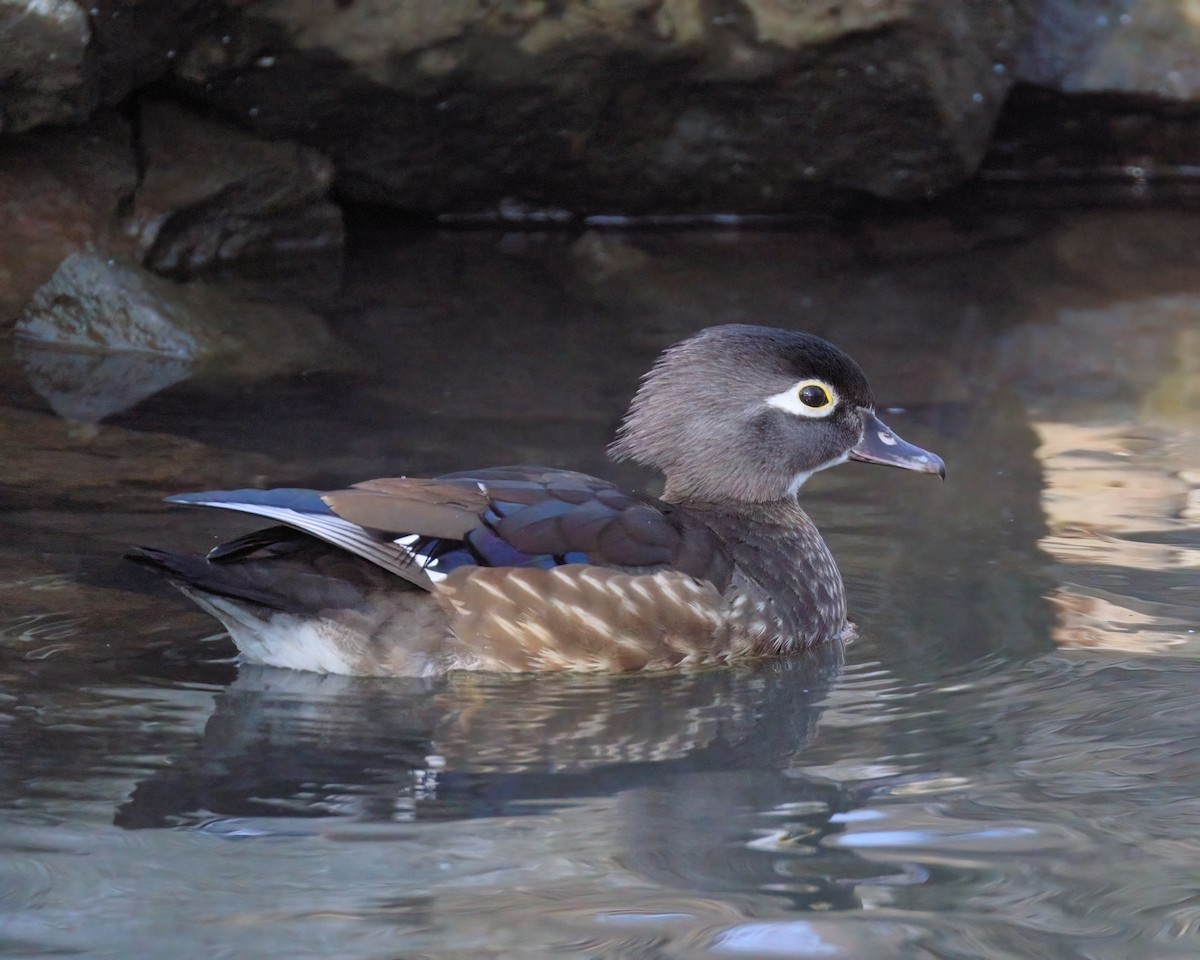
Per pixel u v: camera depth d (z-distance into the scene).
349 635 9.27
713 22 19.33
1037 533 11.82
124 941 6.28
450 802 7.62
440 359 15.89
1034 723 8.66
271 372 15.45
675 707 9.04
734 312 17.81
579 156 20.53
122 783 7.75
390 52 18.48
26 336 16.23
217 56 17.92
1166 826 7.36
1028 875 6.90
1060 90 22.94
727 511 10.91
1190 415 14.52
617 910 6.56
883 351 16.41
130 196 17.77
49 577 10.44
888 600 10.69
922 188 21.53
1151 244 20.91
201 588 8.98
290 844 7.14
